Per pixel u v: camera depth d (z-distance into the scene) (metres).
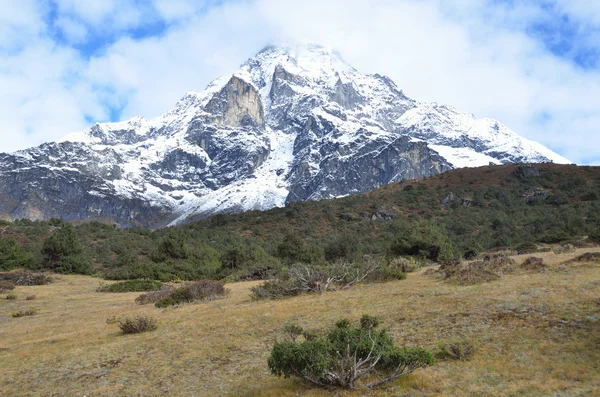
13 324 22.69
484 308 13.51
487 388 8.28
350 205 107.12
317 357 9.04
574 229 52.22
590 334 10.23
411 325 13.05
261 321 15.99
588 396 7.45
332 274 24.05
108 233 88.56
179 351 13.20
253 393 9.38
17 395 10.56
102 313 23.92
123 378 11.14
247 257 49.38
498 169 126.19
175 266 50.69
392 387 8.88
